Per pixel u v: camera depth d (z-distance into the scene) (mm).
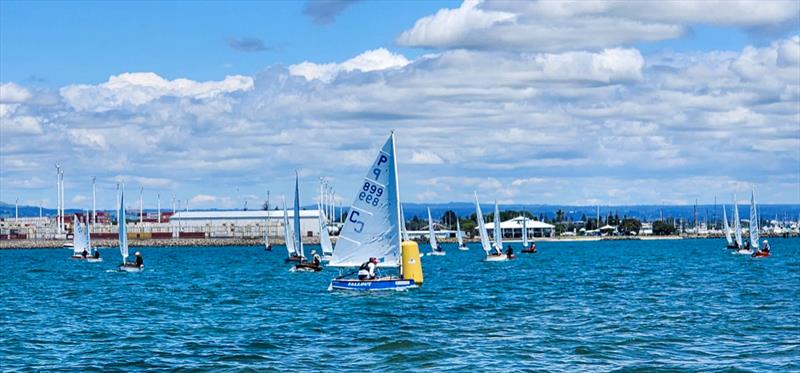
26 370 37656
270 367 37844
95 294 79062
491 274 111000
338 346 43000
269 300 68500
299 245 143625
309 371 36938
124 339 46156
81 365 38656
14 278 110625
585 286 83875
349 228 69250
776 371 36219
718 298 67438
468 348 41938
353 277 77188
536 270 121562
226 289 83750
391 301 64938
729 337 45188
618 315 55281
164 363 38938
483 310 58875
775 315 54562
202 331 49125
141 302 69188
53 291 83938
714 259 155625
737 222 183875
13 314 59625
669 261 149250
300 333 47688
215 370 37312
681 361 38531
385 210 69062
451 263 153250
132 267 127750
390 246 69562
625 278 97312
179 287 88062
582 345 42594
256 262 164125
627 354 40281
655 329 48188
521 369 36938
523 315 55719
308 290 79000
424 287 80500
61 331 49625
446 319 53594
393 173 68750
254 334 47531
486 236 164625
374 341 44281
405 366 37781
